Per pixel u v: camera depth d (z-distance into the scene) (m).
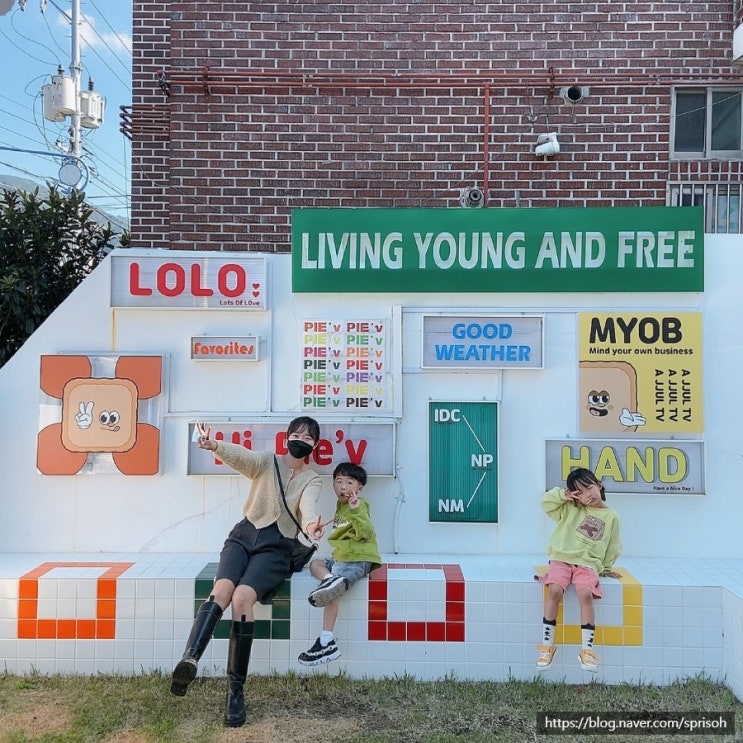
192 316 4.66
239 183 6.36
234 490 4.59
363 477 4.16
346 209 4.61
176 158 6.34
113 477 4.60
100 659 4.03
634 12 6.34
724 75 6.30
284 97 6.36
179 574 4.09
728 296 4.57
